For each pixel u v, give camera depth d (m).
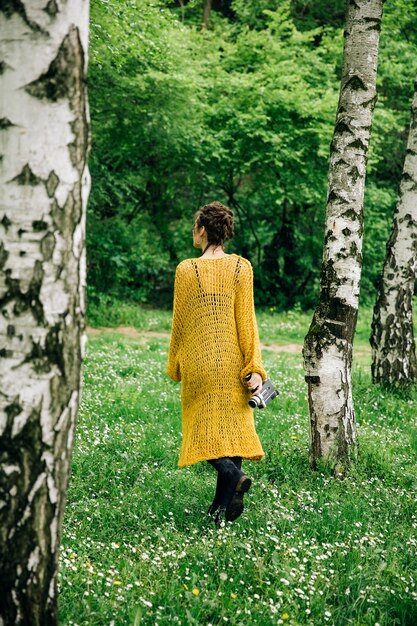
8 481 2.21
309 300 20.12
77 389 2.32
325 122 18.38
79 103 2.22
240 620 3.03
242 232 20.91
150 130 15.93
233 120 17.59
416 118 8.99
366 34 5.60
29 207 2.15
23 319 2.17
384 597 3.37
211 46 19.58
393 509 4.70
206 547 3.69
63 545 3.64
